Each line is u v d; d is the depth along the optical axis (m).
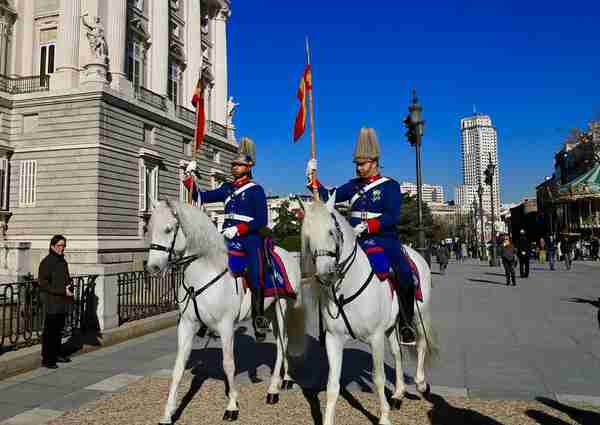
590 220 49.00
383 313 4.80
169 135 34.59
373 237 5.12
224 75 46.03
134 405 5.59
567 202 52.09
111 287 9.59
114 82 30.30
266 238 6.19
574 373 6.95
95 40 28.55
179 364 5.12
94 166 27.69
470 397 5.85
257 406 5.56
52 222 28.23
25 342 8.02
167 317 10.88
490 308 13.66
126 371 7.15
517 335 9.72
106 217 28.16
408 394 5.95
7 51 31.36
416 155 14.28
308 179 5.35
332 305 4.59
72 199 27.91
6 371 6.87
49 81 29.77
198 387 6.28
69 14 29.80
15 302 10.15
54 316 7.34
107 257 27.72
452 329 10.41
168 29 37.97
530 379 6.65
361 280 4.62
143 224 31.08
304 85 6.12
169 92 39.00
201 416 5.25
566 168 63.06
